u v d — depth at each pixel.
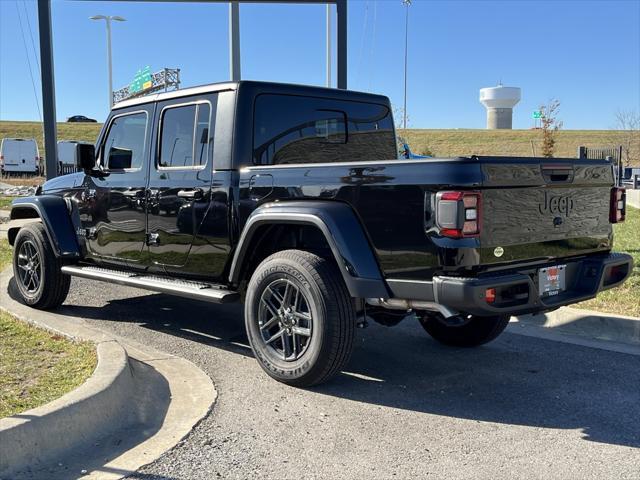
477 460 3.46
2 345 5.15
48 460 3.34
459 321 4.89
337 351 4.32
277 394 4.44
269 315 4.73
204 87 5.24
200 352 5.42
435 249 3.83
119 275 5.88
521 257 4.06
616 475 3.30
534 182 4.06
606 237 4.77
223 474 3.28
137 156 5.81
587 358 5.36
